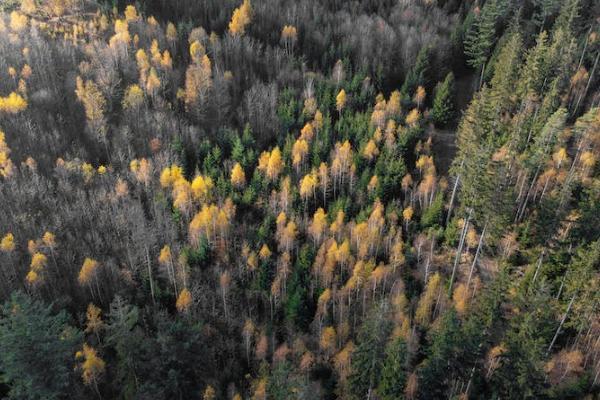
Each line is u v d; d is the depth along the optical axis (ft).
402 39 399.44
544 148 266.57
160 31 404.16
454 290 233.35
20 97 336.49
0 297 238.68
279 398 152.25
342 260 247.50
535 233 239.09
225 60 393.29
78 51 390.21
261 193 295.07
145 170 296.92
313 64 394.93
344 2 457.27
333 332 215.72
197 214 273.33
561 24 352.49
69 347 156.66
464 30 384.88
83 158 320.91
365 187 290.15
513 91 302.04
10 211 278.26
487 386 180.65
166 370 169.89
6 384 186.70
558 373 200.54
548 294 183.62
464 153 252.42
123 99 355.15
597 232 226.38
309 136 320.70
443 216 273.54
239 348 229.86
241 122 345.31
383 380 159.22
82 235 276.00
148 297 248.52
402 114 334.44
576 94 326.85
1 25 391.04
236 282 258.57
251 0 443.32
